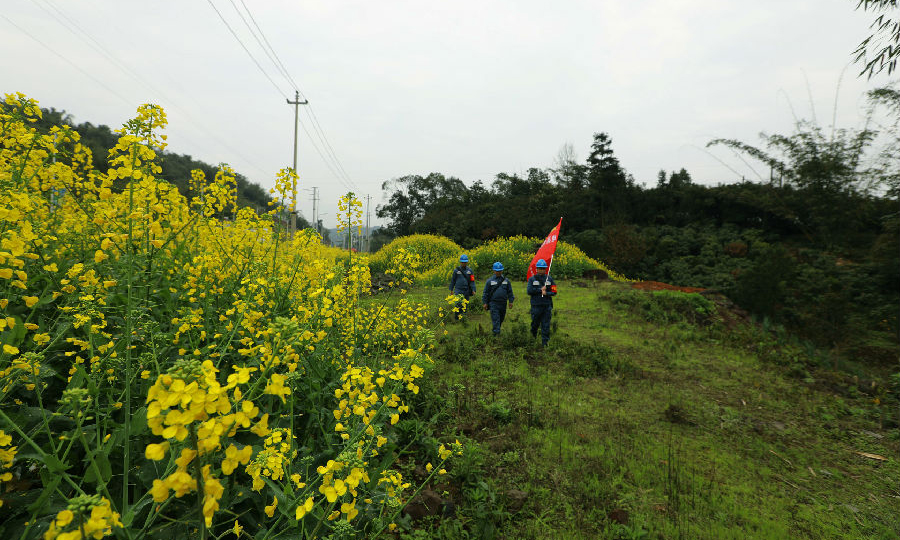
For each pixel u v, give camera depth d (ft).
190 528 5.05
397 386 6.30
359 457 4.68
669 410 15.16
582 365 19.03
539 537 8.48
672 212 95.04
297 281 10.90
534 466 11.02
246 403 2.89
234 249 11.57
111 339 6.95
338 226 12.36
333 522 6.31
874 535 9.62
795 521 9.93
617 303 32.48
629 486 10.53
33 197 7.27
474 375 17.26
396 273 14.85
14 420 4.94
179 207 9.87
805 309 26.68
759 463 12.42
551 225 115.03
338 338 11.18
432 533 8.12
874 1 17.98
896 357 22.21
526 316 29.14
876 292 26.45
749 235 74.64
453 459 10.44
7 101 8.05
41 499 3.91
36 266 7.79
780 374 20.16
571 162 146.00
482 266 55.72
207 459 3.14
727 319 29.17
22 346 6.19
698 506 9.98
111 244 5.93
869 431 14.99
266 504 6.00
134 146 5.93
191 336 7.83
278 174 10.98
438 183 207.10
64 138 8.07
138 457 5.53
